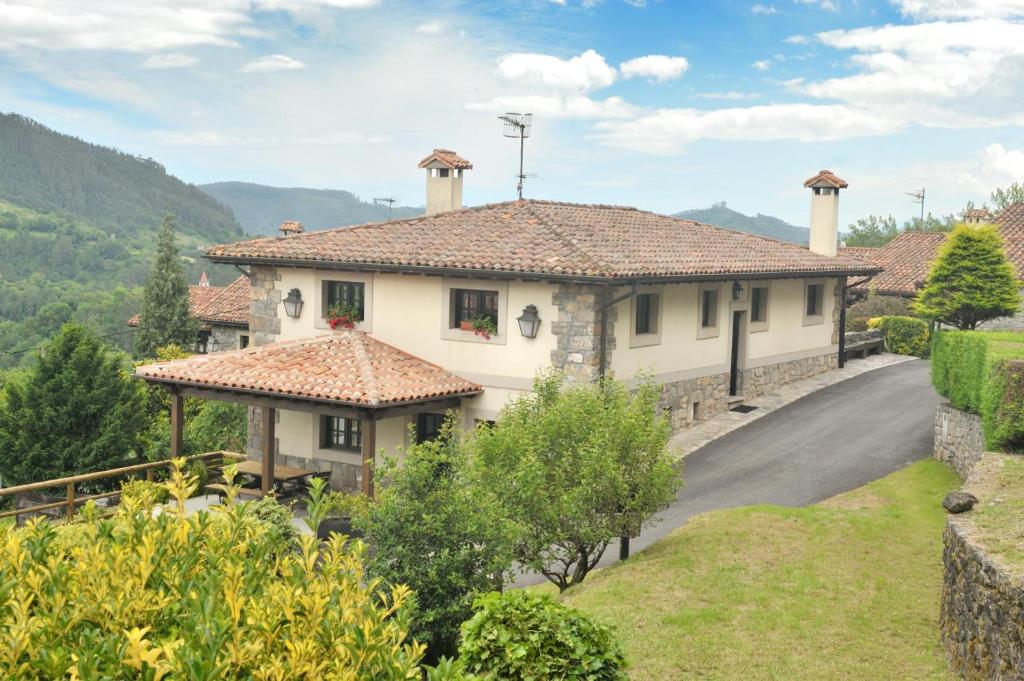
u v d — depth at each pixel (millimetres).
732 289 21859
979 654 7758
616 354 17516
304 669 4156
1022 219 31344
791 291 24547
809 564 11180
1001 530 8555
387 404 15992
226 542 5301
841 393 23531
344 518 13516
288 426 19188
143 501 5840
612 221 21812
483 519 9547
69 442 20203
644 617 9609
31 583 4570
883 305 32844
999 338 15242
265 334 20281
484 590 9391
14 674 3939
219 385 17016
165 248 37062
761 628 9273
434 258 17766
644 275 16781
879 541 12102
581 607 10016
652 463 11906
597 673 6141
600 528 11508
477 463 11219
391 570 9258
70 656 4066
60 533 7348
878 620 9461
